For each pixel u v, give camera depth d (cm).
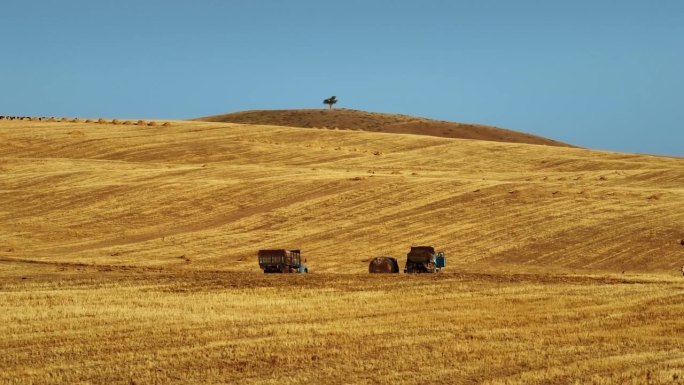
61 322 6900
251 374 5134
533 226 16162
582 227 15888
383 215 17638
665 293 8956
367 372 5188
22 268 12288
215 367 5319
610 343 6134
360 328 6738
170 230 17125
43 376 5044
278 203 18838
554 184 19688
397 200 18750
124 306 7825
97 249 15488
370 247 15312
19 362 5428
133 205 18862
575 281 10488
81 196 19650
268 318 7238
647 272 13138
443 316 7412
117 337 6288
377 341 6188
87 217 18038
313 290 9250
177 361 5478
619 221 16150
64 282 9894
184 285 9688
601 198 18050
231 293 8962
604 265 13625
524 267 13538
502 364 5416
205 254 14925
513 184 19712
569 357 5641
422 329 6719
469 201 18362
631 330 6706
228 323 6944
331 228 16850
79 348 5866
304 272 12462
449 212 17612
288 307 7894
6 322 6881
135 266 13200
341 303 8200
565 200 18025
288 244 15725
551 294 8931
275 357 5609
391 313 7600
